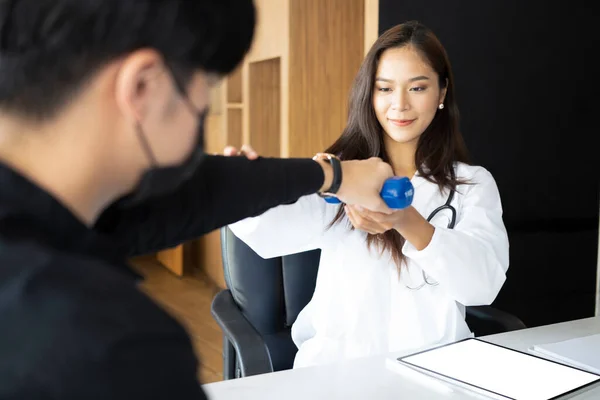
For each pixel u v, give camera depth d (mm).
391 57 1482
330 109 3080
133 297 359
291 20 2961
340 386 1000
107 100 399
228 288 1652
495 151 2770
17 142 399
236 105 3465
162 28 392
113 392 326
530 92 2814
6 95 388
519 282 2926
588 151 3016
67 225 384
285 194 816
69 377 319
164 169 452
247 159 814
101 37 381
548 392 952
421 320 1457
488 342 1196
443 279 1346
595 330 1332
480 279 1353
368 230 1210
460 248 1329
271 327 1612
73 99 391
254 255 1601
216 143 3760
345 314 1483
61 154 401
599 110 3010
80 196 415
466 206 1534
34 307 328
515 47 2738
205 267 4461
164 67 405
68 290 336
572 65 2906
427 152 1559
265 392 971
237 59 455
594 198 3072
